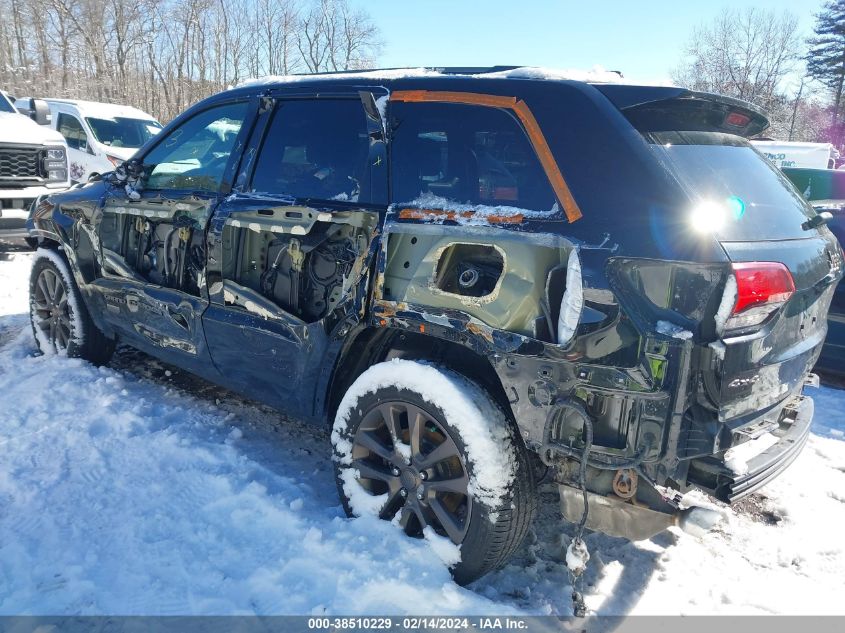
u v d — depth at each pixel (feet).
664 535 10.14
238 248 10.84
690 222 6.95
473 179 8.47
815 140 167.12
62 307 14.97
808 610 8.43
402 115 9.21
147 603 7.75
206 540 8.89
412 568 8.23
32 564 8.26
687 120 8.59
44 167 27.07
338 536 8.77
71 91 128.57
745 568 9.36
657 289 6.92
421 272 8.39
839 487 11.75
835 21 174.91
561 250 7.38
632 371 6.93
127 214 13.05
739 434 7.27
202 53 128.98
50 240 15.11
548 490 9.19
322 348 9.47
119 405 12.74
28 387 13.33
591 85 8.14
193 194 11.62
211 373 11.84
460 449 7.98
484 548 7.93
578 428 7.39
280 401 10.64
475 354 8.54
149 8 126.00
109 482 10.18
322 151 10.19
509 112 8.24
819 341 9.04
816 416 15.12
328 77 10.64
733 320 6.86
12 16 132.46
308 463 11.49
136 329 13.08
